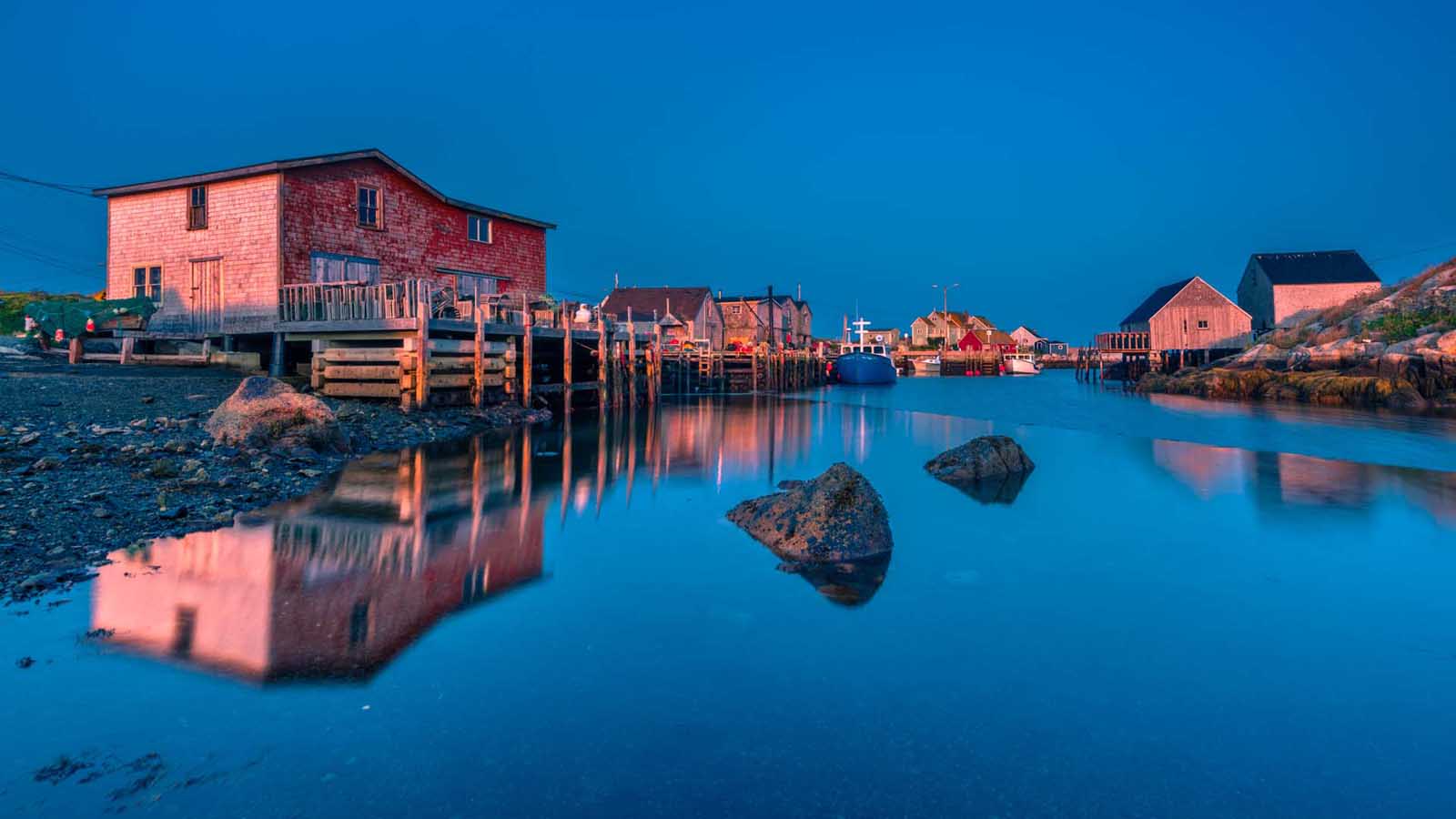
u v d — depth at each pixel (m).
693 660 4.86
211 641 5.00
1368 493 11.14
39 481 8.75
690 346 53.28
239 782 3.39
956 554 7.59
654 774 3.51
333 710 4.08
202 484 9.68
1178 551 7.71
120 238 25.78
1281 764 3.67
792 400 38.75
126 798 3.25
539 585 6.42
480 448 15.77
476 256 29.16
